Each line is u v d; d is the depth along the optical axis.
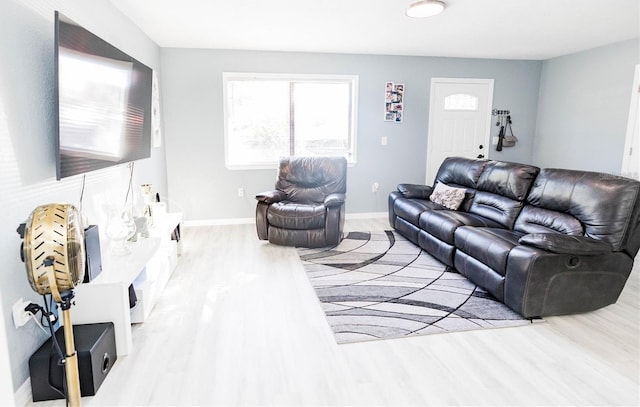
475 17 3.58
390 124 5.37
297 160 4.61
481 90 5.55
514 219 3.36
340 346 2.22
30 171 1.87
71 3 2.37
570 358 2.12
